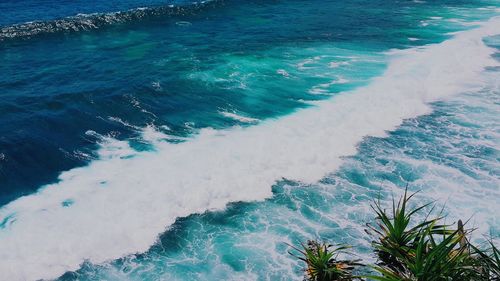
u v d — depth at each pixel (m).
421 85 24.50
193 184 16.05
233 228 14.52
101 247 13.38
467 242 8.16
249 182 16.44
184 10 40.78
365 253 13.44
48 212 14.62
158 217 14.66
